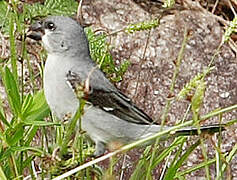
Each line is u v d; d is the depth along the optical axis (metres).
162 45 11.71
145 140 6.09
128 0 12.38
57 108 8.05
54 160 6.51
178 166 7.24
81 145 6.73
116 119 8.20
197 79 6.02
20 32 7.93
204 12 12.68
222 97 11.36
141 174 7.47
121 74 9.12
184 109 10.85
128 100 8.31
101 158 6.17
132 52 11.55
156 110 11.00
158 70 11.43
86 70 8.09
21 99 7.77
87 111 8.06
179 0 12.87
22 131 6.86
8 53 9.75
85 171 7.48
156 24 7.39
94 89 8.05
